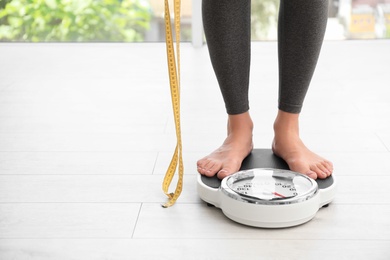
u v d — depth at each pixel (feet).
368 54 11.03
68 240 4.85
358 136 7.13
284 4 5.44
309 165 5.56
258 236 4.89
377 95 8.73
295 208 4.94
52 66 10.46
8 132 7.32
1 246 4.76
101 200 5.54
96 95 8.83
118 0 12.05
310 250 4.68
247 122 5.83
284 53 5.53
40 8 12.11
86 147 6.82
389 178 5.95
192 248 4.72
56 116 7.92
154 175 6.06
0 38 12.17
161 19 12.04
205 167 5.61
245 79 5.68
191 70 9.99
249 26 5.60
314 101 8.47
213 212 5.31
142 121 7.70
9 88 9.20
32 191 5.72
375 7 11.86
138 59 10.84
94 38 12.17
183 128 7.42
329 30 11.96
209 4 5.44
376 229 4.99
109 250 4.71
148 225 5.08
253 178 5.41
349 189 5.71
